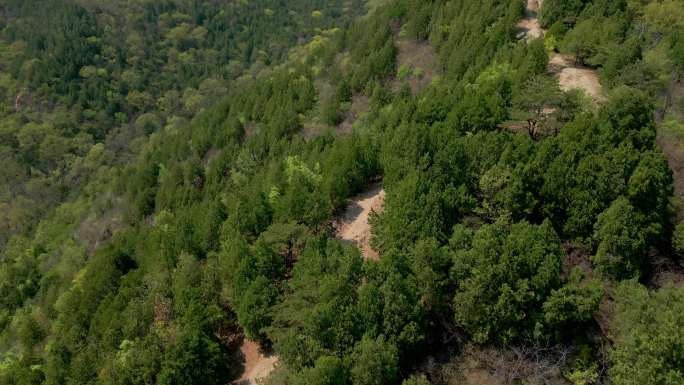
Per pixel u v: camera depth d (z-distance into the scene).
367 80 75.00
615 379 27.55
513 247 31.52
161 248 47.69
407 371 31.11
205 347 33.50
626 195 36.84
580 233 37.28
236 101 89.06
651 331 27.45
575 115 42.72
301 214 41.28
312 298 32.44
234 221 43.12
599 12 62.62
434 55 74.38
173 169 75.19
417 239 35.22
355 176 46.78
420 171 39.56
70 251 76.06
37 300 68.19
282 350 30.67
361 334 30.30
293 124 72.88
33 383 41.72
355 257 33.09
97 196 98.69
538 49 53.78
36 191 120.00
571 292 30.92
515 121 45.94
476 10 73.12
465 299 31.02
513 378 29.91
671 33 58.97
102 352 37.34
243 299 34.91
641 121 39.53
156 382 32.66
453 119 45.84
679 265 37.53
